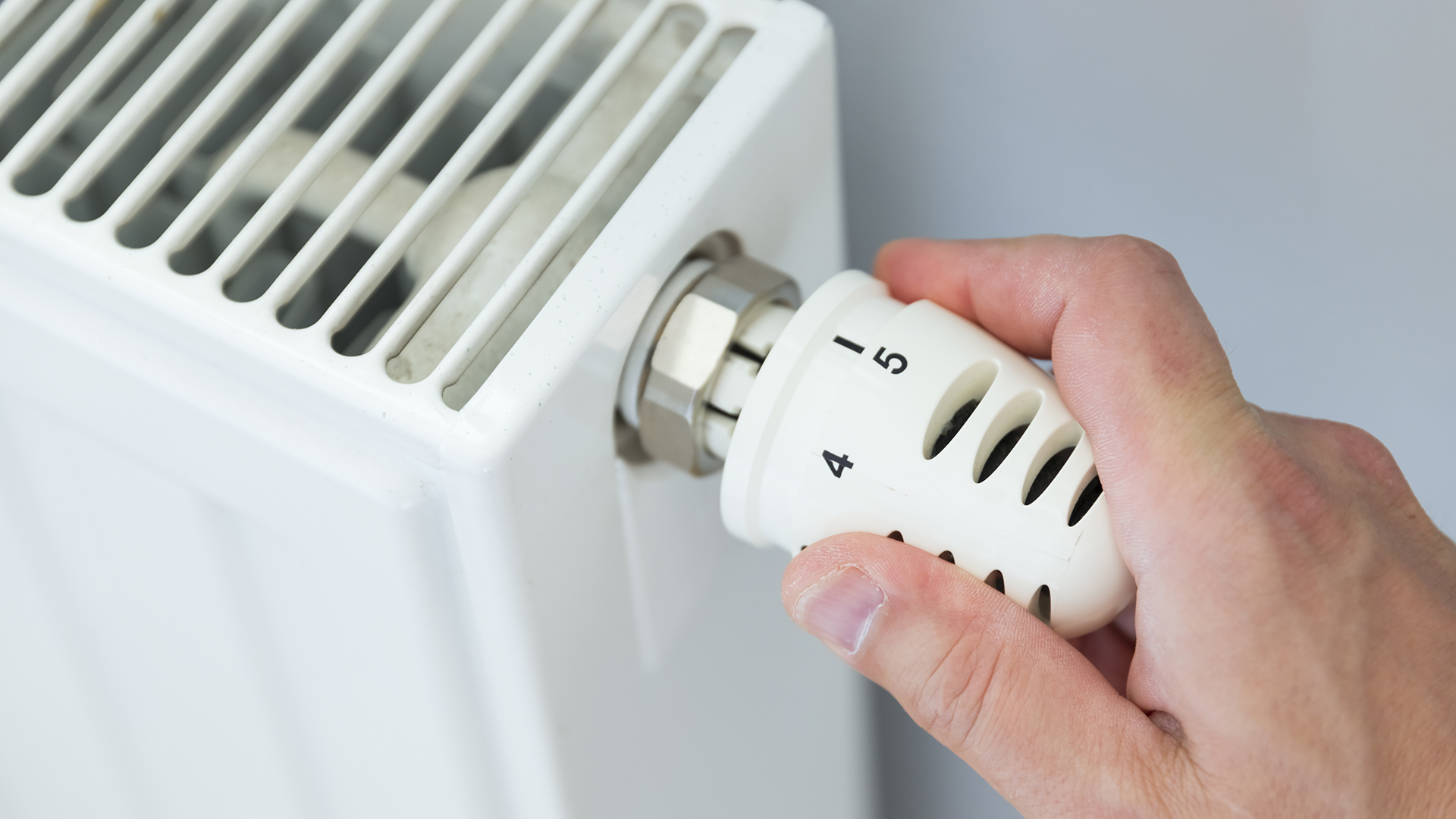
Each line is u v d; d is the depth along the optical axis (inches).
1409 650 10.6
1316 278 14.9
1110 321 11.0
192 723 14.0
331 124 12.1
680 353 10.8
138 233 11.9
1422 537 11.7
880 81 15.6
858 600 10.2
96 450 11.7
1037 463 10.3
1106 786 10.5
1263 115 14.0
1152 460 10.3
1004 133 15.4
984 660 10.3
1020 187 15.7
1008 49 14.7
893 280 13.0
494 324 9.7
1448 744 10.5
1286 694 10.2
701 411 11.0
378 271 10.1
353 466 9.8
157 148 11.9
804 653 15.8
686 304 10.9
